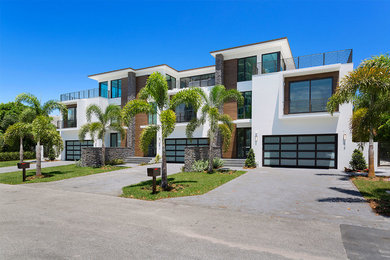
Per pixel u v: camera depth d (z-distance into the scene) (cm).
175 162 2153
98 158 1950
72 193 940
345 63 1494
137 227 532
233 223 554
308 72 1592
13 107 3294
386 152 1627
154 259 381
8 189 1048
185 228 523
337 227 521
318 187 958
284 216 606
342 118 1498
